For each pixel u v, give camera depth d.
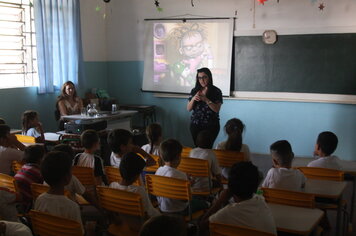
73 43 6.16
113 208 2.32
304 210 2.12
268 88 6.05
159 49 6.70
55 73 5.88
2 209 2.24
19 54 5.46
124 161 2.28
